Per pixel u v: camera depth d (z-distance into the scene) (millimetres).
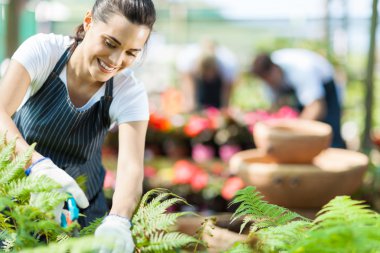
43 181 1523
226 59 6828
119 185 1965
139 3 1900
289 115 5109
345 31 8234
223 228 2920
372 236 1242
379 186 4164
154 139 5082
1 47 7625
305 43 7910
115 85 2188
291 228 1503
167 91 6613
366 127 5184
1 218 1650
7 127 1929
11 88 2051
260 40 12805
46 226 1429
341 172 3102
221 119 5055
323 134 3191
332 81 5250
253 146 5039
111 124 2273
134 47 1935
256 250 1471
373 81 5145
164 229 1625
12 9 5367
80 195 1761
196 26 12969
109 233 1609
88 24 2051
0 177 1595
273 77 5438
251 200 1702
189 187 4145
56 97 2172
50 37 2170
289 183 3086
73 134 2227
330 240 1259
